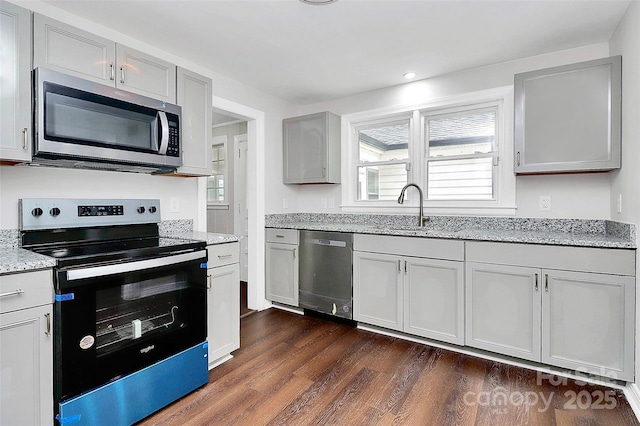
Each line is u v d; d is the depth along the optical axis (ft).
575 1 6.20
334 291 9.83
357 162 11.89
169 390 5.93
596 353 6.37
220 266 7.25
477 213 9.47
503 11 6.54
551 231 8.42
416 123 10.46
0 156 4.88
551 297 6.75
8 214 5.82
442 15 6.70
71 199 6.39
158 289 5.85
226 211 15.61
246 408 5.85
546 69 7.55
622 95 6.79
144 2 6.28
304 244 10.46
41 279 4.50
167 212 8.33
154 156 6.66
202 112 7.96
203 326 6.61
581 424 5.37
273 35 7.52
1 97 4.91
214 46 8.07
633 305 6.04
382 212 11.15
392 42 7.83
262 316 10.66
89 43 5.96
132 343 5.42
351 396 6.20
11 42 5.01
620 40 6.91
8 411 4.26
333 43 7.90
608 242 6.19
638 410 5.58
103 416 5.03
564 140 7.40
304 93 11.48
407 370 7.16
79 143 5.55
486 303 7.46
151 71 6.89
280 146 12.15
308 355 7.88
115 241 6.81
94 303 4.94
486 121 9.64
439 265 8.03
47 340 4.55
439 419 5.52
